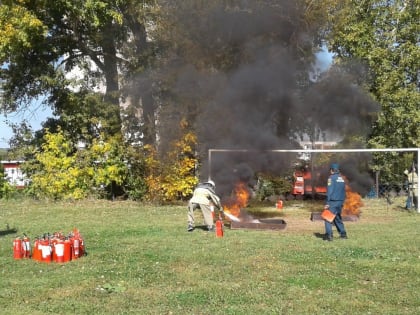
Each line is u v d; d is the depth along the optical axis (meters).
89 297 6.54
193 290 6.84
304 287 6.95
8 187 16.48
